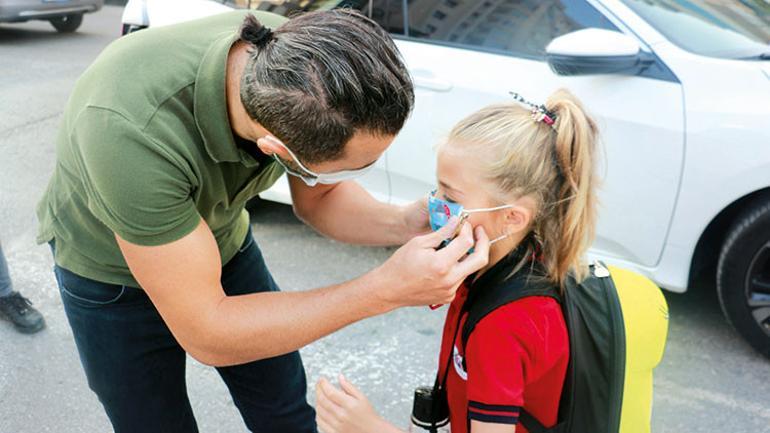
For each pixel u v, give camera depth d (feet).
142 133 3.67
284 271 10.71
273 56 3.52
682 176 8.00
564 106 3.92
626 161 8.23
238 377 5.58
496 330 3.84
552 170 3.87
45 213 4.87
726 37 8.36
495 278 4.02
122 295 4.66
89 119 3.71
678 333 9.23
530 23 8.95
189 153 3.86
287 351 4.10
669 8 8.57
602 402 3.98
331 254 11.27
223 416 7.84
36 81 20.90
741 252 8.17
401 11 9.71
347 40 3.49
